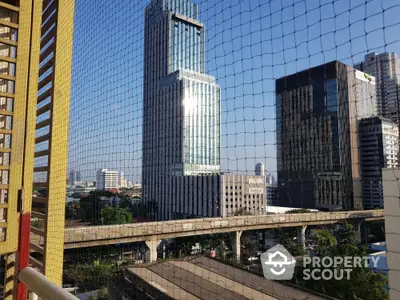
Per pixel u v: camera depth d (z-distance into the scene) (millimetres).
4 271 1483
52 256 1724
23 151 1492
